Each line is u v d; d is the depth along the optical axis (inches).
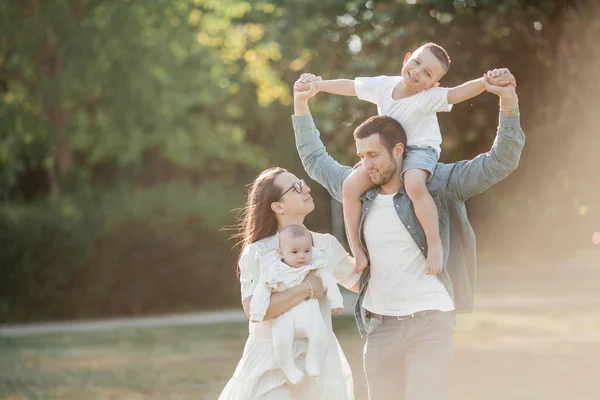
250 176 1417.3
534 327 669.3
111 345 661.3
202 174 1418.6
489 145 537.6
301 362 222.4
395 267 231.1
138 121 1130.0
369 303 237.3
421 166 227.3
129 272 960.3
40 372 526.0
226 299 999.6
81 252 939.3
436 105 231.3
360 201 237.5
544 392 415.5
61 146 1128.8
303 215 233.6
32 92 1069.8
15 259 922.7
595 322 684.1
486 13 517.3
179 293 981.8
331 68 615.5
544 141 519.5
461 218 233.8
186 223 975.0
